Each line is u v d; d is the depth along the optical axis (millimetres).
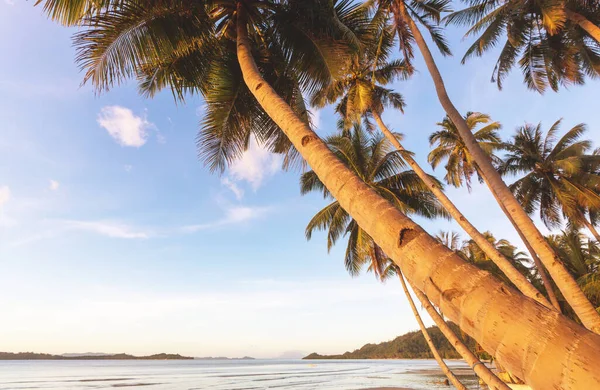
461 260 1726
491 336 1391
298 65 6875
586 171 19844
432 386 36062
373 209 2268
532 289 8094
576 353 1140
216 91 6809
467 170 19000
